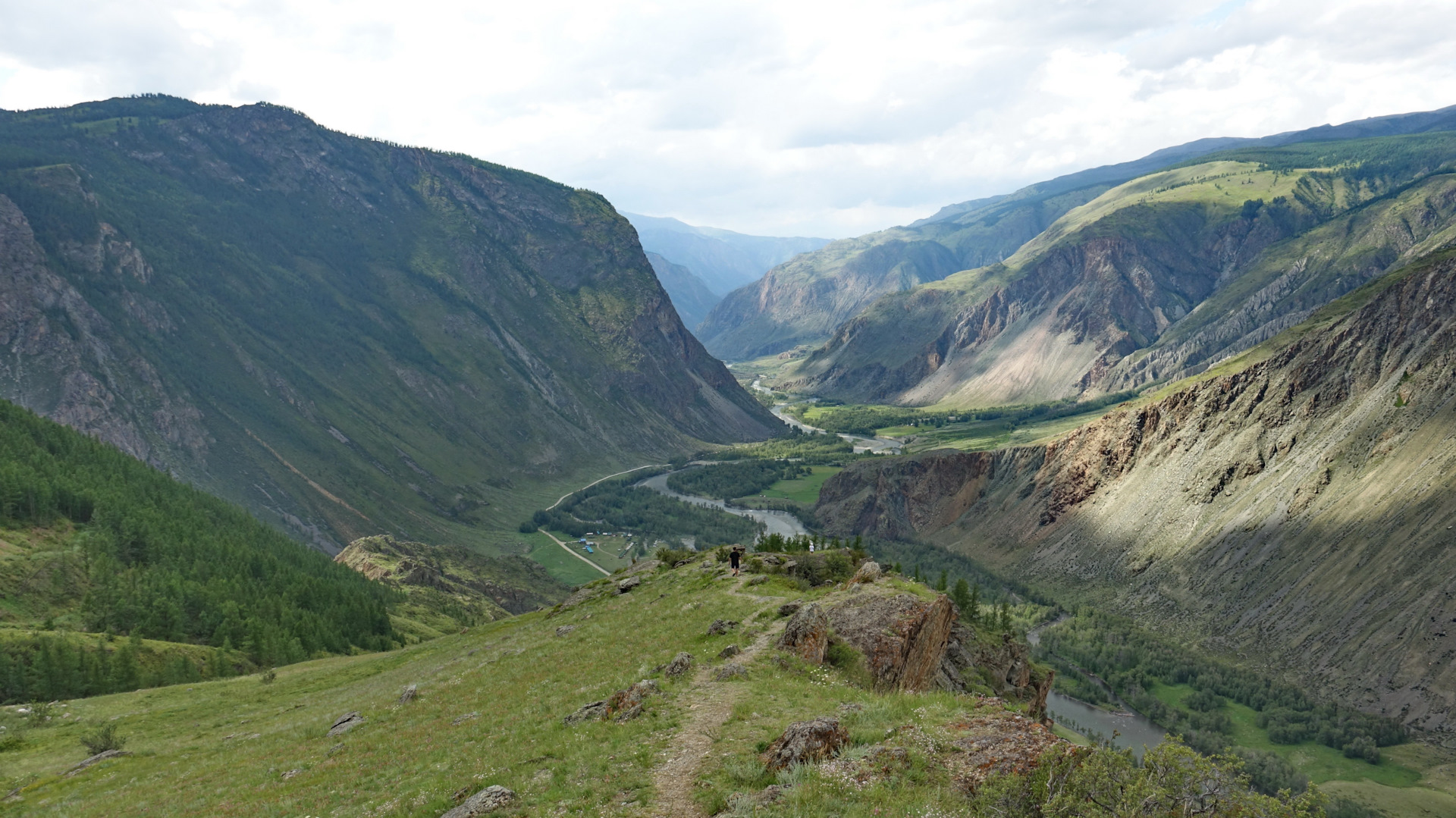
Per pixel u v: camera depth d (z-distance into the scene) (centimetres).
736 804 2223
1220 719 15088
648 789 2473
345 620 15000
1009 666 7725
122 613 13212
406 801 2878
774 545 9975
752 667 3766
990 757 2311
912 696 3147
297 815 3127
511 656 6112
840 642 4084
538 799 2538
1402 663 14738
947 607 4822
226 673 11481
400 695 5541
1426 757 12988
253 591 15462
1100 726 15088
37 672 9550
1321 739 14050
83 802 4416
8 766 5997
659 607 6500
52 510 15912
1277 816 1775
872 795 2155
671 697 3412
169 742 6247
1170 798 1878
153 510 17450
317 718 5728
